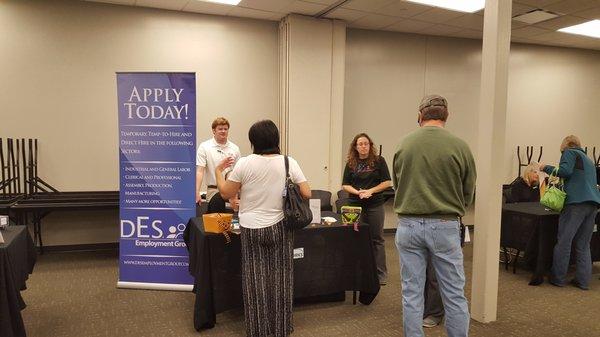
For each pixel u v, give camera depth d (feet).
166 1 14.67
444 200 6.84
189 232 10.55
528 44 21.15
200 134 16.51
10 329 6.98
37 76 14.53
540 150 22.00
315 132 16.92
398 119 19.42
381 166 11.43
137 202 11.08
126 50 15.39
